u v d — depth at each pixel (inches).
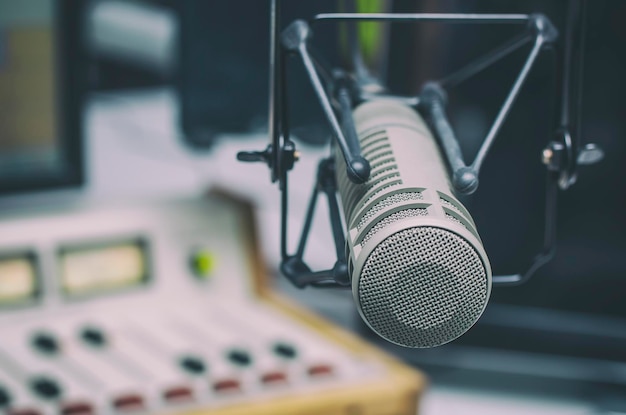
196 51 55.4
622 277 52.1
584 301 52.5
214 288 52.7
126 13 69.9
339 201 31.4
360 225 27.9
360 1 36.8
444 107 32.0
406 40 50.4
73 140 55.7
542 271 52.4
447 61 50.6
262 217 61.0
